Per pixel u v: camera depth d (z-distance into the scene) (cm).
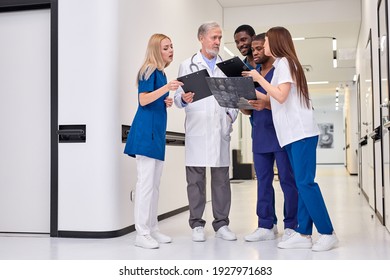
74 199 334
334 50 907
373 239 317
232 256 266
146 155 295
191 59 330
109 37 333
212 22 323
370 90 493
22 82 361
